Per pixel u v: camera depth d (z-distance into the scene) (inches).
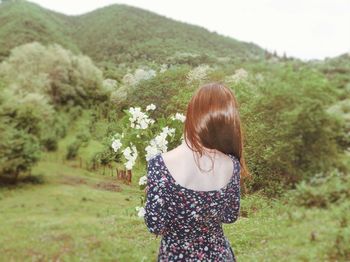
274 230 243.9
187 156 53.7
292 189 329.4
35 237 352.2
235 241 228.4
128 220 288.0
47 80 804.0
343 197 298.0
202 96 54.9
